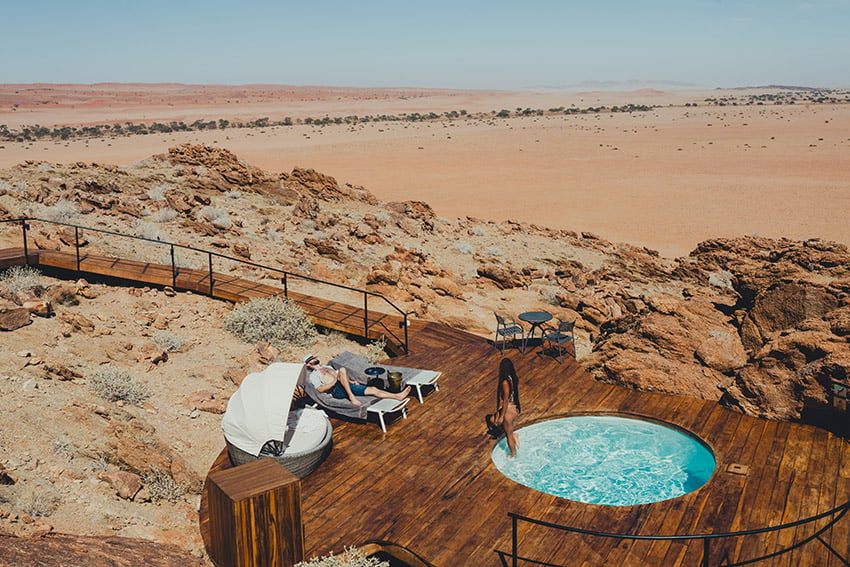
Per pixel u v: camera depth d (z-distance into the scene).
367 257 29.14
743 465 11.05
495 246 36.53
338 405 12.71
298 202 36.16
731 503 9.95
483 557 8.82
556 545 9.04
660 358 14.86
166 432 12.79
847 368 11.91
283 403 10.55
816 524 9.37
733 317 17.09
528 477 11.23
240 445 10.61
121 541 8.77
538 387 14.44
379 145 128.00
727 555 8.74
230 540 8.29
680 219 58.94
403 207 41.81
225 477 8.62
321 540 9.21
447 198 70.69
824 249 20.08
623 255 40.09
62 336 14.84
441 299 23.97
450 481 10.70
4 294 15.96
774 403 12.78
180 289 19.28
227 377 15.35
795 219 57.78
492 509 9.93
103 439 11.41
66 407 11.86
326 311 18.84
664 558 8.73
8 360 12.83
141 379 14.34
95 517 9.47
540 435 12.70
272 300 18.23
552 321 22.81
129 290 18.84
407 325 17.17
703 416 12.98
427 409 13.34
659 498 10.61
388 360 15.98
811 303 15.04
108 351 14.92
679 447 12.20
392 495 10.32
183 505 10.69
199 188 35.16
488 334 21.05
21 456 10.16
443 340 17.28
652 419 12.95
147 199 30.45
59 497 9.61
